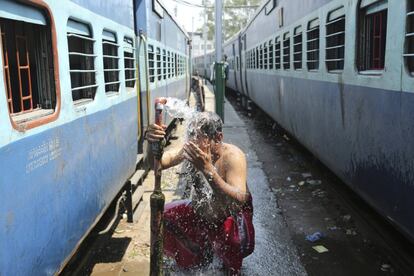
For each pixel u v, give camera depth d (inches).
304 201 252.5
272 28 444.5
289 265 174.6
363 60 188.5
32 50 120.2
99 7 169.6
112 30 191.0
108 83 183.5
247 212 149.8
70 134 129.4
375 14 176.2
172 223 149.3
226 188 126.7
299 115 316.2
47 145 111.0
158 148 124.5
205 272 155.9
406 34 140.5
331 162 236.1
